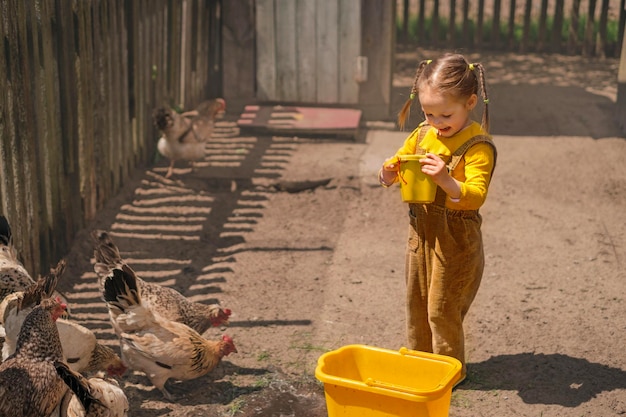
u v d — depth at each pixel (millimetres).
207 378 5555
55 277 5027
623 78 10836
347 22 11023
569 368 5648
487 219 8281
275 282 6930
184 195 8758
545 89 12883
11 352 4859
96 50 7820
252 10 11562
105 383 4570
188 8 10586
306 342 6004
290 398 5363
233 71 11836
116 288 5289
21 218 6363
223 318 5902
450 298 5125
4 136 6086
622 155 9930
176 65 10516
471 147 4836
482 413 5156
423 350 5457
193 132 8898
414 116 11367
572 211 8484
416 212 5137
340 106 11406
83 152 7668
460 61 4695
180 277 6984
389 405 4418
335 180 9117
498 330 6148
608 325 6227
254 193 8906
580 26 15867
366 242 7809
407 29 15367
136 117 9133
